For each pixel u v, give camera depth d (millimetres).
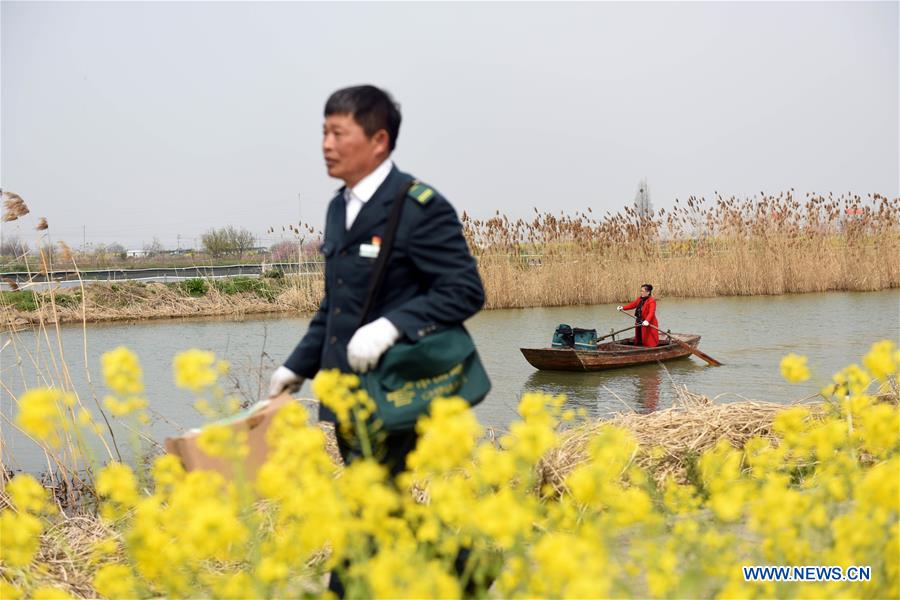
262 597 2691
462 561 3064
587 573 2113
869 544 2742
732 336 17453
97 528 5117
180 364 2801
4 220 7547
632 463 5234
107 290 25875
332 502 2473
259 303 26328
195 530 2342
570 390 12617
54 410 2838
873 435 3674
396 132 3266
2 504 5551
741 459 5117
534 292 24031
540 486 5070
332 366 3207
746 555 3396
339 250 3225
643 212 25969
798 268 25688
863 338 16422
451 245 3133
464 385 3158
